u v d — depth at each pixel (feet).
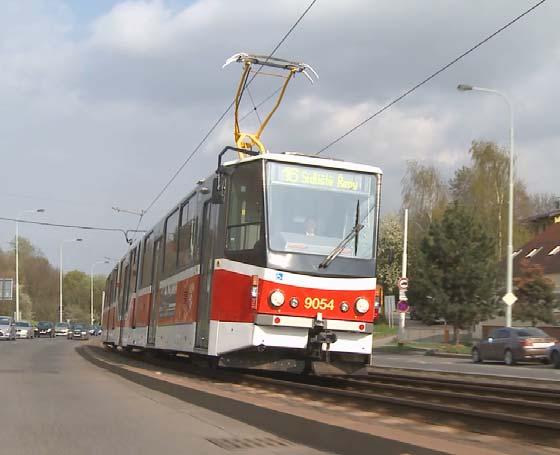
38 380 50.90
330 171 43.04
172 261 57.72
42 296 357.82
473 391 43.29
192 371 56.65
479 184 187.21
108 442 26.61
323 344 40.37
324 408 32.96
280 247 40.78
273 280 40.22
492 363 98.37
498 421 27.32
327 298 41.01
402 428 27.86
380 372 59.88
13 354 90.79
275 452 24.11
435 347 133.08
